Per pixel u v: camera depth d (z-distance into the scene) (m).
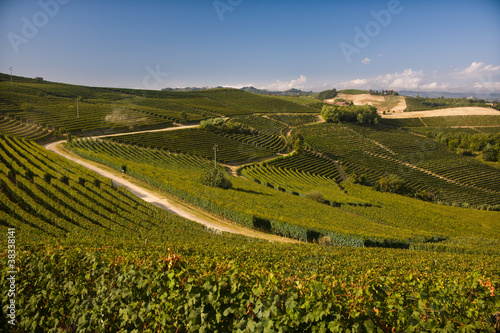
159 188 37.88
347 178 76.19
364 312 4.43
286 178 62.56
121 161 45.97
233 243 19.98
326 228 28.80
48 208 24.97
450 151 101.25
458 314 4.78
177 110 117.56
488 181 80.62
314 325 4.46
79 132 69.88
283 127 115.81
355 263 13.94
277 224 29.48
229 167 65.19
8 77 129.12
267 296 4.77
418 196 67.75
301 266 11.23
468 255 21.58
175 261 5.30
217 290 4.64
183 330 4.87
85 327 5.27
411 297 4.89
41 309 5.80
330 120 128.12
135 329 5.02
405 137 112.94
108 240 16.53
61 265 6.04
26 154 38.06
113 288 5.43
